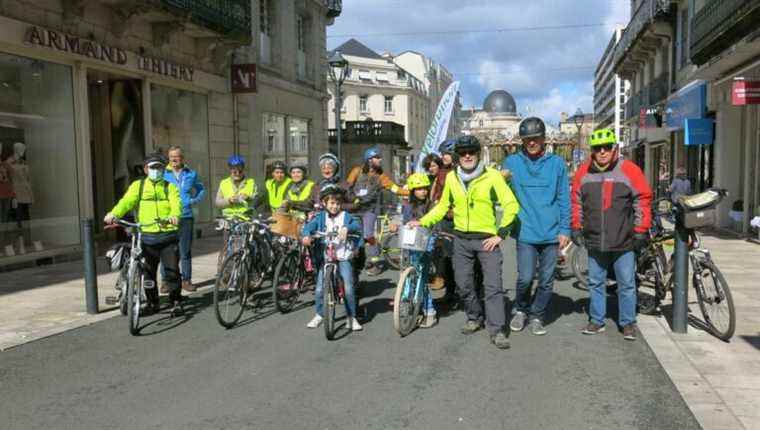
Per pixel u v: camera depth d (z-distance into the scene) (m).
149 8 12.12
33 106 10.52
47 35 10.36
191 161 15.43
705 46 14.12
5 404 4.22
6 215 9.97
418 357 5.18
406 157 45.34
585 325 6.22
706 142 17.06
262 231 7.18
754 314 6.41
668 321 6.23
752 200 14.65
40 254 10.47
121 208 6.43
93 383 4.61
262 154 19.19
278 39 20.06
